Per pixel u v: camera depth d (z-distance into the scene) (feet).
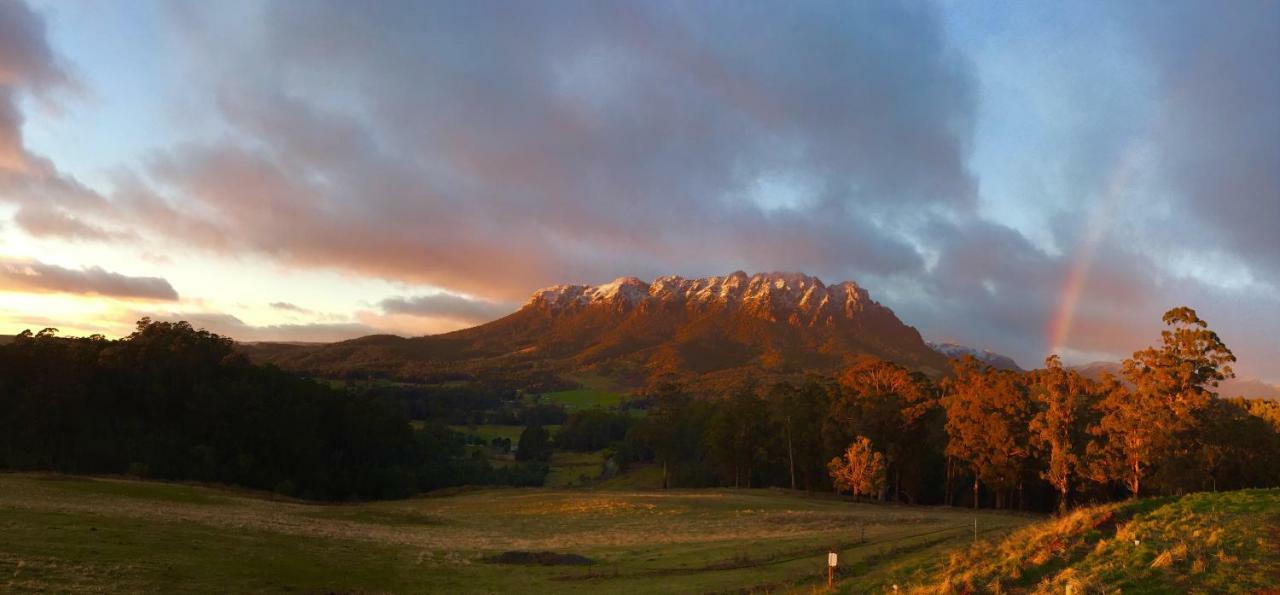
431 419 595.06
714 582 90.94
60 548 84.17
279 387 347.97
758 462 322.14
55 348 288.51
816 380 320.50
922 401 265.95
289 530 133.59
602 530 164.76
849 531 136.67
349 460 351.46
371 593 86.12
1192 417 165.37
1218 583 48.16
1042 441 213.05
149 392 301.63
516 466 428.56
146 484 206.39
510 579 98.68
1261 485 178.91
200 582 79.05
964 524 134.31
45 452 257.55
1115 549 59.47
